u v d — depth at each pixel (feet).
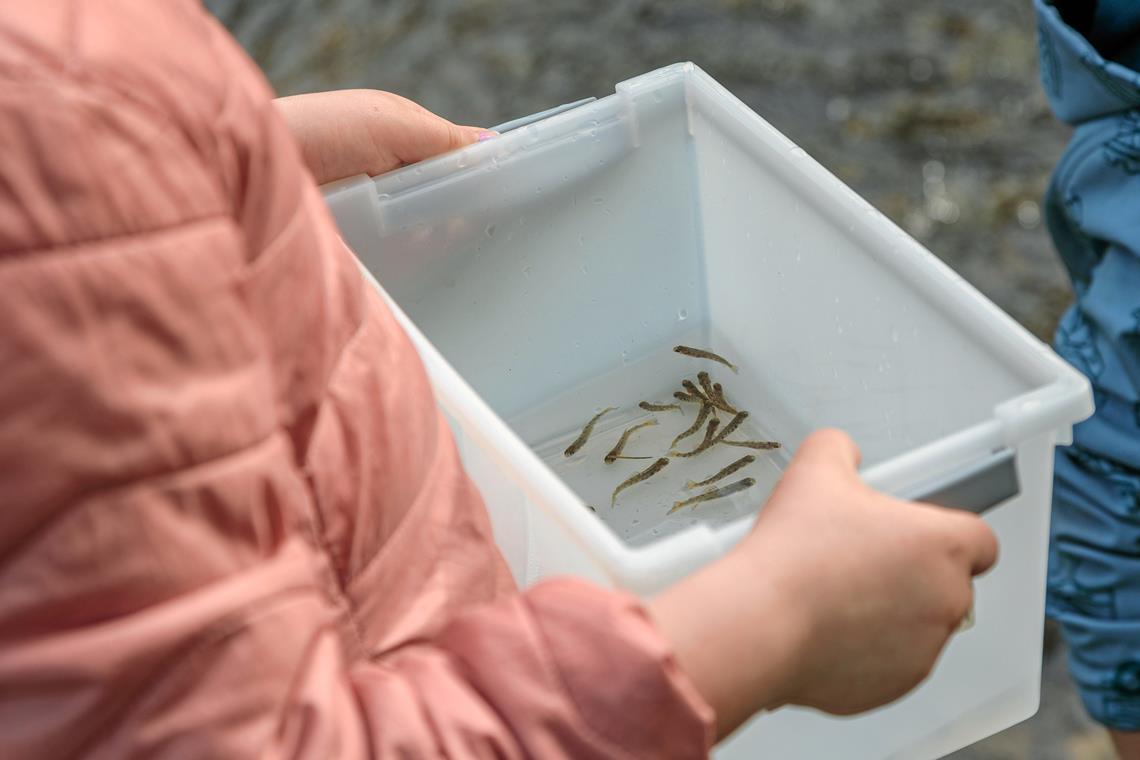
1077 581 4.30
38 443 2.21
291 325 2.80
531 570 3.32
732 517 3.92
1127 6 3.98
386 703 2.67
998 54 8.13
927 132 7.68
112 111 2.26
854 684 3.04
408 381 3.06
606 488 4.01
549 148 3.87
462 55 8.36
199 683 2.40
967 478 3.17
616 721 2.69
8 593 2.27
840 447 3.13
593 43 8.41
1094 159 4.06
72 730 2.33
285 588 2.53
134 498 2.30
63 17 2.28
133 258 2.27
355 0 8.71
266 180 2.69
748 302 4.00
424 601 3.02
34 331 2.18
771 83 8.06
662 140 3.96
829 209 3.67
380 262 3.82
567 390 4.09
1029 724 5.38
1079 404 3.23
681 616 2.94
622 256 4.02
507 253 3.92
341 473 2.91
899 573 3.01
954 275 3.46
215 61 2.57
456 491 3.11
